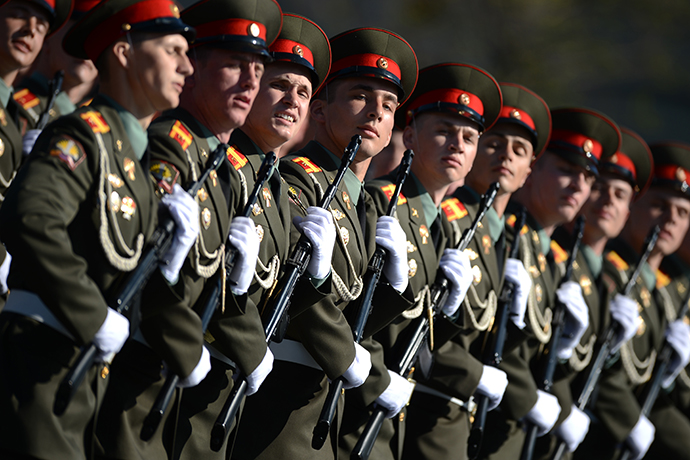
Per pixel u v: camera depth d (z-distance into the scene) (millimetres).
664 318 27094
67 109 19828
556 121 22406
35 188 10781
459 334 18922
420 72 18516
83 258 11406
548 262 22562
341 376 15070
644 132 71500
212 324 13375
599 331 23734
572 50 56531
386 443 17266
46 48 19656
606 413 24594
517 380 20500
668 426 27125
